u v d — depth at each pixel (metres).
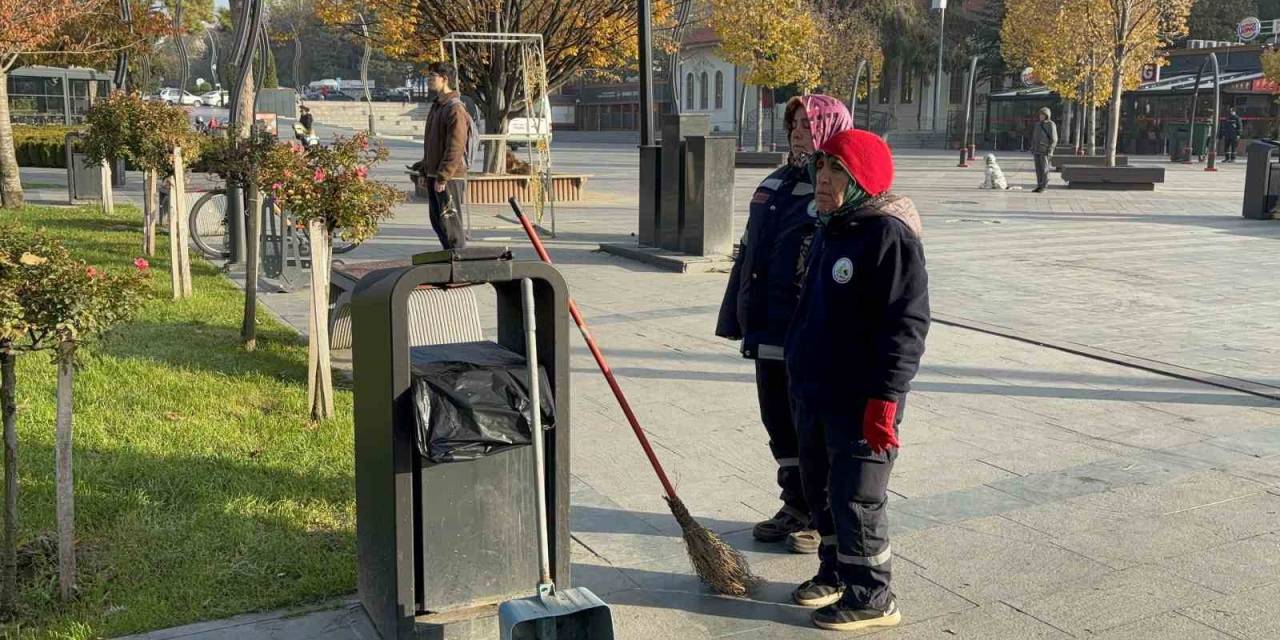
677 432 5.87
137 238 12.15
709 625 3.68
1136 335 8.34
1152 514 4.66
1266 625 3.64
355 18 21.92
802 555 4.28
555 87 20.94
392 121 60.94
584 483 5.08
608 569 4.13
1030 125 49.06
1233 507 4.75
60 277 3.49
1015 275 11.30
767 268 4.17
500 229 14.85
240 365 6.75
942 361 7.50
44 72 32.25
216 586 3.81
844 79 42.66
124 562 3.97
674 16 22.36
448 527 3.22
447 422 3.08
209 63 82.19
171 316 8.12
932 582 4.00
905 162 37.12
